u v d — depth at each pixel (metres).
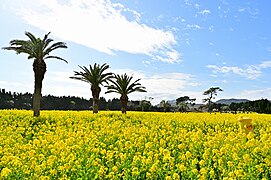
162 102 76.12
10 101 83.50
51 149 11.80
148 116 32.19
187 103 78.69
